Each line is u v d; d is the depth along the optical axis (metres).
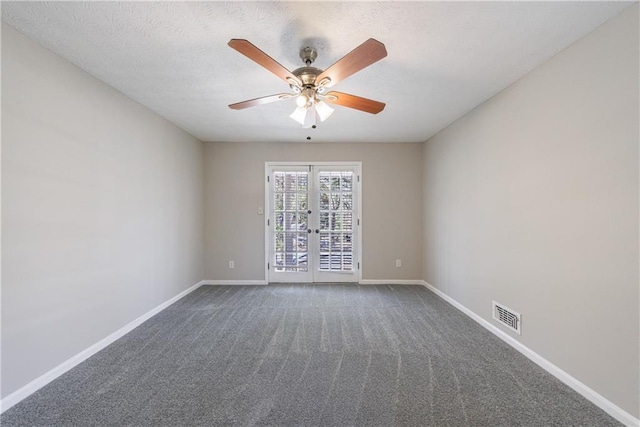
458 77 2.44
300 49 2.02
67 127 2.17
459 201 3.48
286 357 2.36
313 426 1.62
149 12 1.65
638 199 1.57
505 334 2.63
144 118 3.11
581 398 1.85
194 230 4.32
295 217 4.72
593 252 1.81
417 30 1.81
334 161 4.67
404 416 1.70
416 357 2.36
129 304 2.87
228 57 2.14
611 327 1.71
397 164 4.66
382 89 2.68
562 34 1.84
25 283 1.86
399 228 4.68
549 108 2.13
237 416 1.69
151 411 1.73
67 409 1.74
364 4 1.59
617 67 1.66
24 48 1.85
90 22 1.73
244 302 3.76
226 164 4.64
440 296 4.01
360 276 4.69
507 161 2.61
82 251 2.30
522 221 2.42
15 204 1.80
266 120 3.58
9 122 1.77
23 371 1.84
